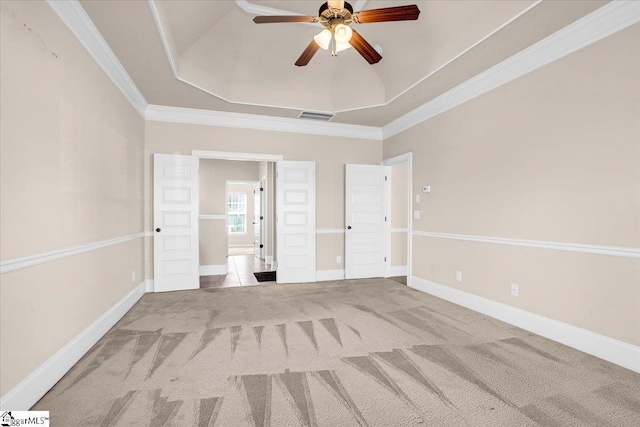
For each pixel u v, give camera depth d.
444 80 3.49
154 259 4.34
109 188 2.97
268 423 1.62
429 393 1.90
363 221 5.31
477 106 3.48
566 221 2.60
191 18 2.99
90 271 2.55
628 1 2.16
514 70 3.02
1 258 1.54
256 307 3.64
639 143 2.16
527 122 2.92
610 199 2.31
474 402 1.81
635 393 1.90
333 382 2.02
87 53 2.49
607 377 2.08
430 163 4.26
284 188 4.93
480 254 3.45
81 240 2.38
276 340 2.68
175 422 1.63
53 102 2.01
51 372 1.94
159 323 3.10
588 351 2.43
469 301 3.58
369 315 3.34
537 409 1.74
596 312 2.39
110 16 2.35
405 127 4.82
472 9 2.67
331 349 2.50
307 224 5.02
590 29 2.40
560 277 2.65
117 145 3.20
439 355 2.40
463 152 3.68
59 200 2.07
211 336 2.77
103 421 1.63
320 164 5.20
